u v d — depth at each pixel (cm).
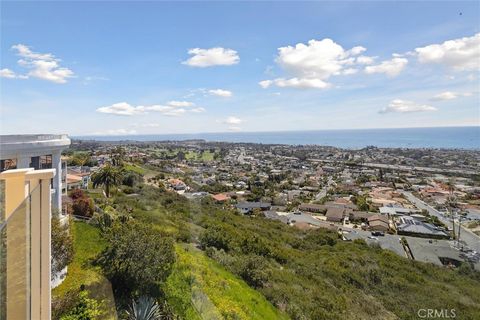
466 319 754
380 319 734
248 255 1022
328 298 798
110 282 676
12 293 342
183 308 580
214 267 757
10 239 343
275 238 2105
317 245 2167
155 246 697
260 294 743
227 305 608
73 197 1977
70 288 697
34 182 365
